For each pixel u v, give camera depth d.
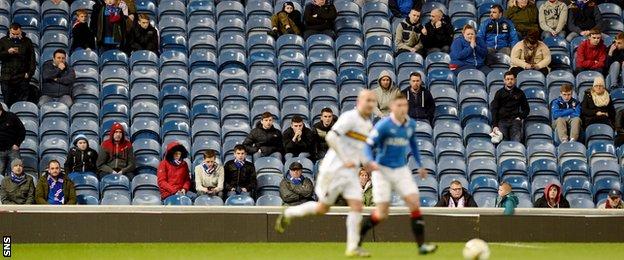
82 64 73.81
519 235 56.00
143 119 69.25
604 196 66.31
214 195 62.25
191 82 73.19
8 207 54.00
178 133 68.69
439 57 75.94
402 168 42.69
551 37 78.38
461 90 73.25
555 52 77.81
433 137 69.69
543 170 67.50
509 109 70.25
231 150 67.56
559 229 56.25
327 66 75.50
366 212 55.34
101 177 64.44
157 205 58.22
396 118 42.06
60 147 67.19
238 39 77.19
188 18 79.88
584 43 76.06
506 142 68.88
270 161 65.38
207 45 76.81
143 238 54.62
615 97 73.94
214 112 70.44
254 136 66.44
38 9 78.94
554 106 71.44
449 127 70.00
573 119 70.44
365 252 43.50
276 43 76.88
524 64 74.94
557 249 51.62
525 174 67.50
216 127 69.12
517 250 50.78
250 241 55.03
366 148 41.34
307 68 75.44
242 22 79.19
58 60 71.50
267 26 78.94
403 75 74.50
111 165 64.62
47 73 71.38
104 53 74.44
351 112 42.69
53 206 54.34
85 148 64.50
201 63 74.88
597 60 75.88
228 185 63.03
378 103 69.75
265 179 64.56
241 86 72.31
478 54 75.44
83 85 72.06
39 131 68.69
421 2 80.62
